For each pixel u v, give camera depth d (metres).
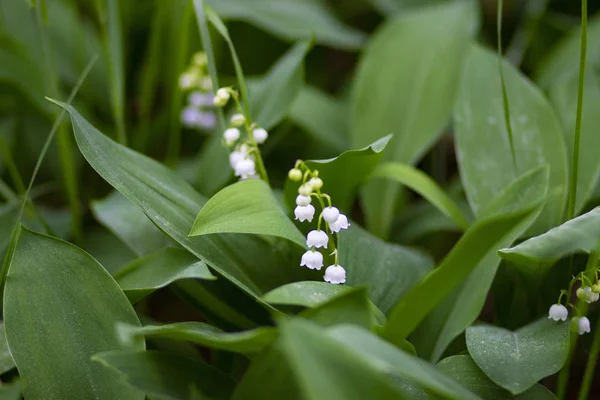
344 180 0.71
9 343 0.66
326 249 0.71
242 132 0.76
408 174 0.75
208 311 0.72
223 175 0.76
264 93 0.78
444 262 0.63
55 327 0.66
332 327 0.62
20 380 0.65
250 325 0.71
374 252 0.72
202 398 0.65
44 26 0.81
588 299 0.67
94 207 0.75
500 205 0.71
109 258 0.78
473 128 0.76
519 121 0.76
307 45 0.78
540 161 0.75
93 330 0.67
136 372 0.64
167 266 0.68
